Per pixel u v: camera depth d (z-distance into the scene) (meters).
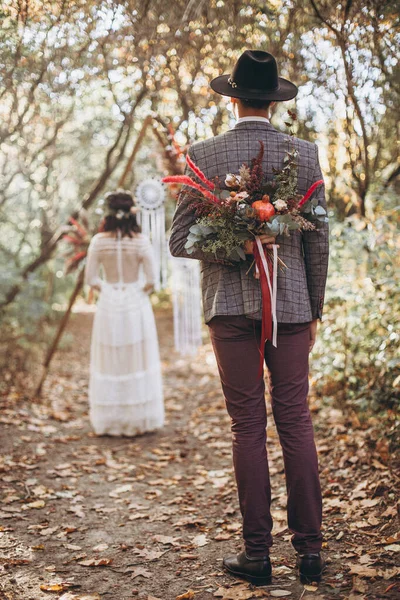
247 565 2.13
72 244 5.15
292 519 2.12
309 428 2.13
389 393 3.41
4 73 3.30
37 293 6.86
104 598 2.12
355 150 3.92
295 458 2.09
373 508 2.63
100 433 4.23
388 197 3.94
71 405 5.12
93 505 3.04
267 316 2.05
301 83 3.60
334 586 2.06
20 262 7.00
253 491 2.10
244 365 2.12
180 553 2.47
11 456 3.67
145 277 4.29
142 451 3.92
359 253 3.82
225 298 2.12
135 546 2.55
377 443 3.16
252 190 2.07
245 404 2.13
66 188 8.22
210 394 5.34
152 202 4.44
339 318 3.85
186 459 3.73
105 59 3.52
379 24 3.01
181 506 2.99
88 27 3.17
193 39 3.45
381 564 2.17
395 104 3.51
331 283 3.89
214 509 2.93
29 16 3.08
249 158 2.12
